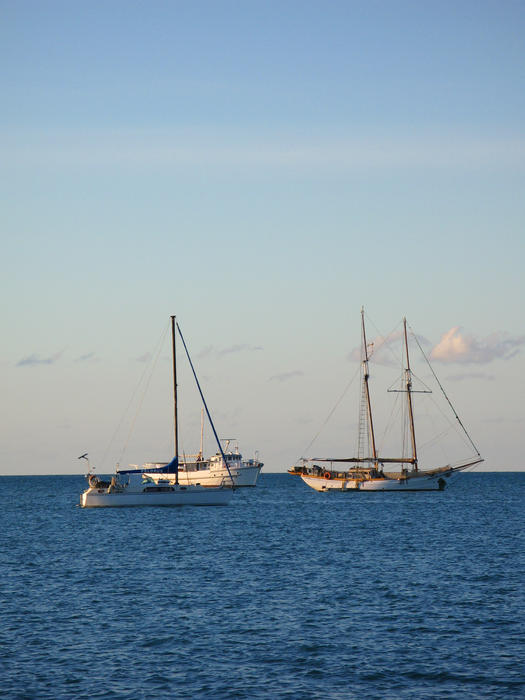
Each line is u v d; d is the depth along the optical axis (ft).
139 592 321.32
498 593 312.29
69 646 238.68
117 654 230.68
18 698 195.42
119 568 388.37
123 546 483.92
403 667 217.56
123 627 261.03
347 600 302.04
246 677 210.79
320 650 233.96
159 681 207.62
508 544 480.23
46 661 224.12
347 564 395.55
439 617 271.90
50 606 293.84
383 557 422.00
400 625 261.65
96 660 225.15
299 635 250.57
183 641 244.01
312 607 289.94
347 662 222.48
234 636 249.75
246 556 430.61
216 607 290.76
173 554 441.27
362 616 274.77
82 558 428.56
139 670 216.33
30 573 375.86
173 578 355.56
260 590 323.78
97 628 259.80
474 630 253.65
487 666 217.15
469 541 499.92
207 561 410.93
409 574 361.30
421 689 200.95
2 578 360.89
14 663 221.87
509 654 227.40
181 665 220.64
